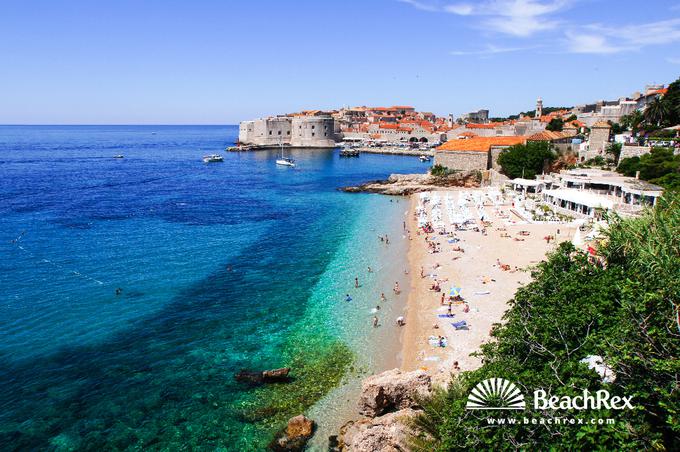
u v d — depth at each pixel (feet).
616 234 81.87
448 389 64.49
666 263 64.49
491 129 483.51
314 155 620.49
